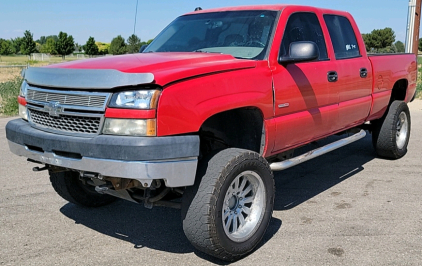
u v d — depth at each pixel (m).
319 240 3.96
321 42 4.97
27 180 5.82
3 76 27.92
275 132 4.13
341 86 5.06
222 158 3.42
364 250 3.73
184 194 3.39
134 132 3.10
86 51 84.38
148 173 3.05
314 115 4.62
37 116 3.70
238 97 3.63
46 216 4.60
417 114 11.40
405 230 4.15
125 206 4.95
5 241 3.97
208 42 4.65
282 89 4.14
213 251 3.40
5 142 8.12
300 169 6.47
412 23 15.61
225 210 3.52
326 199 5.10
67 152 3.36
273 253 3.72
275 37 4.27
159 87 3.12
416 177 5.90
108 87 3.13
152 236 4.14
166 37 5.11
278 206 4.89
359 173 6.16
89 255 3.71
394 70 6.36
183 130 3.22
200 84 3.34
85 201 4.72
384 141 6.58
